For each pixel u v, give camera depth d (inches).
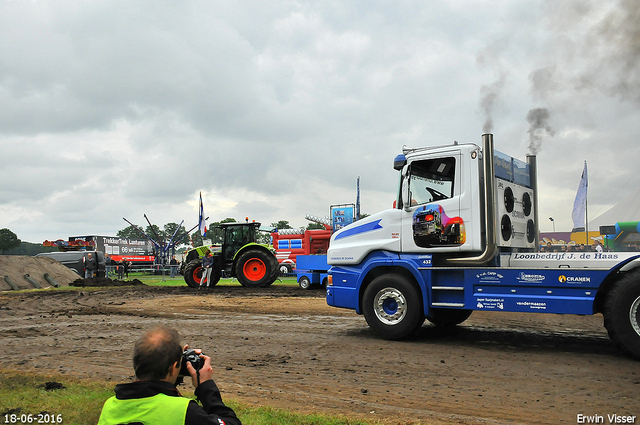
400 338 324.8
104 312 505.4
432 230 318.7
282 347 305.1
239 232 901.8
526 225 352.2
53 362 264.7
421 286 317.1
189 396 196.1
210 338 340.2
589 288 268.8
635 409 177.3
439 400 189.6
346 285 351.6
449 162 319.9
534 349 295.4
